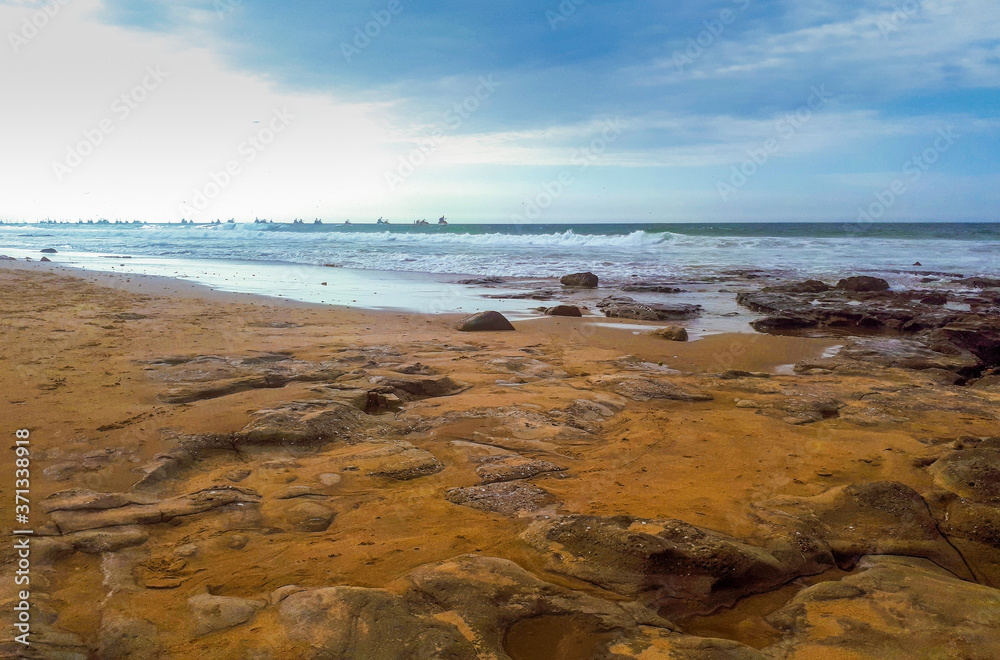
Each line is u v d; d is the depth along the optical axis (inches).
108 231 3186.5
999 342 392.2
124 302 488.7
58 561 123.6
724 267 940.0
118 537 133.0
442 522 147.5
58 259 1081.4
